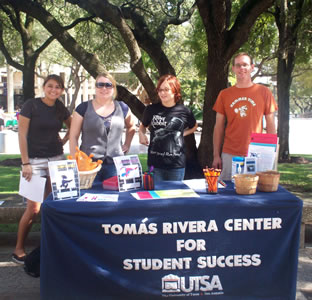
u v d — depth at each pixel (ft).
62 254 8.50
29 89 29.30
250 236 8.61
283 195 8.88
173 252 8.53
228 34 18.89
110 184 9.57
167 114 11.34
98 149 10.52
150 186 9.43
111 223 8.38
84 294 8.55
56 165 8.83
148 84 19.77
